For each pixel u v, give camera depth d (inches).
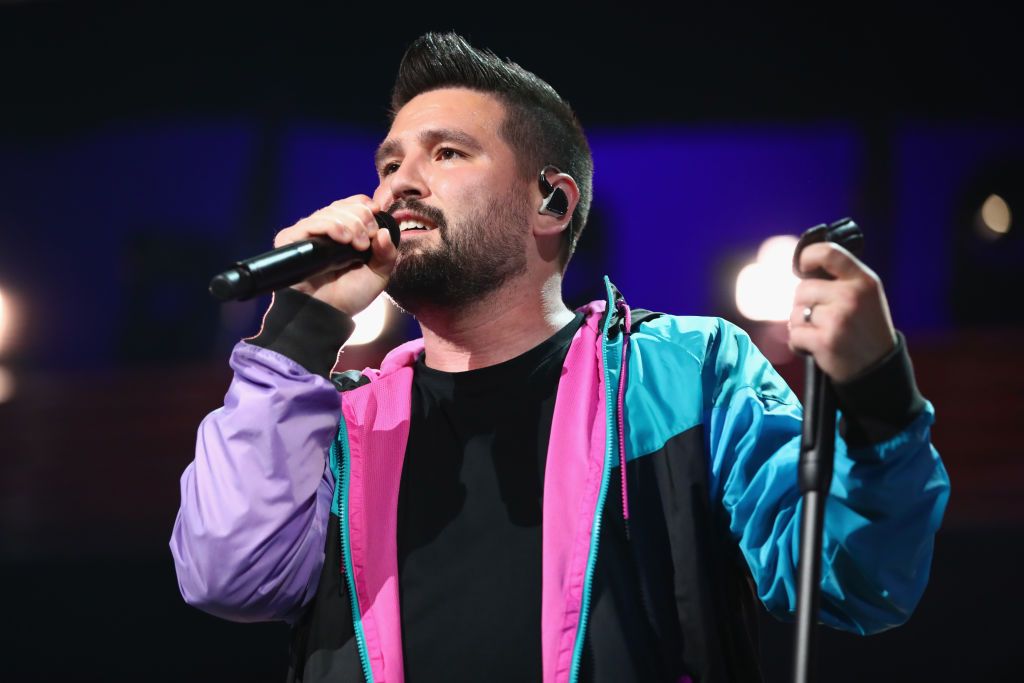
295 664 202.4
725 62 627.5
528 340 218.5
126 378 561.6
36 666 512.1
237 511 187.2
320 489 207.9
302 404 191.3
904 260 613.9
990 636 442.6
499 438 205.3
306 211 668.7
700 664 185.5
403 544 199.0
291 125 668.1
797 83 622.8
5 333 671.1
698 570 189.2
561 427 201.0
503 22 639.8
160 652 506.0
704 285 645.3
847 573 178.1
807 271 161.5
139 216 681.0
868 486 167.2
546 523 190.9
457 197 213.8
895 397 161.6
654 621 187.2
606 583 187.9
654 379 205.8
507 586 190.1
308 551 198.2
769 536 190.1
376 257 198.5
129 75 685.3
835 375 160.1
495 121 224.4
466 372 213.5
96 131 687.1
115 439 553.3
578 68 635.5
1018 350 489.1
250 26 673.6
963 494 472.7
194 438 552.7
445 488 202.4
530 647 185.5
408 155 219.5
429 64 234.2
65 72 689.0
